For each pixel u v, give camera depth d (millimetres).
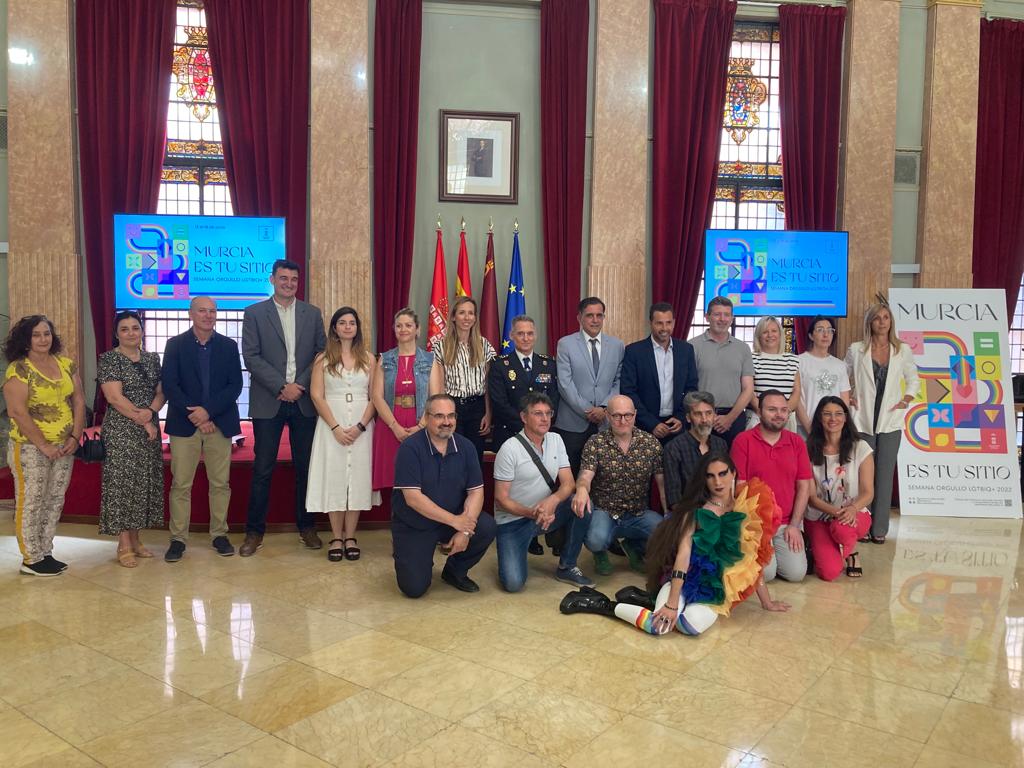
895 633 3393
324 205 6336
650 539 3564
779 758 2352
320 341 4836
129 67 6242
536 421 3936
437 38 6551
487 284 6512
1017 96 7113
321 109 6305
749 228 7117
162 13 6258
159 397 4508
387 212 6391
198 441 4520
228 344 4652
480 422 4926
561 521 4098
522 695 2770
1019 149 7133
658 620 3305
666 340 4836
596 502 4223
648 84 6699
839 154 6980
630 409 4059
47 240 6219
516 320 4715
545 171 6566
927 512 5824
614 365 4852
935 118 6938
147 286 6188
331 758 2338
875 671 2992
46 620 3502
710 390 4953
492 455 5410
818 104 6895
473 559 3939
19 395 4012
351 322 4465
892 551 4809
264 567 4367
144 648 3186
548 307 6652
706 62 6676
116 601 3764
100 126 6207
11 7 6094
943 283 7008
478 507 3840
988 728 2545
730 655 3143
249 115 6320
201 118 6586
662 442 4812
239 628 3418
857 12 6797
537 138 6688
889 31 6848
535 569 4438
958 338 6070
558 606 3744
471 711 2645
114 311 6270
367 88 6371
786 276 6566
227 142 6336
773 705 2701
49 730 2508
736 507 3465
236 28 6238
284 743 2430
